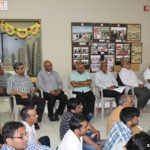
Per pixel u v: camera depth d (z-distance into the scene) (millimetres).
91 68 5051
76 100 2541
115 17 5066
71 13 4832
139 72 5348
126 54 5219
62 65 4914
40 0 4668
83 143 2176
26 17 4652
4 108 5082
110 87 4359
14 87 3895
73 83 4258
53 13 4754
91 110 4152
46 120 4125
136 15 5184
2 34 4902
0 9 4539
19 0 4586
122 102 2527
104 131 3471
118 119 2322
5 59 4980
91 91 4359
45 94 4129
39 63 4961
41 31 4754
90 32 4965
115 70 5191
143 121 3943
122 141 1829
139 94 4535
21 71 3916
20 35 4785
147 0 5203
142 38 5281
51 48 4836
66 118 2387
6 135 1435
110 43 5102
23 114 2100
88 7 4898
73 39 4902
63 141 1824
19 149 1462
